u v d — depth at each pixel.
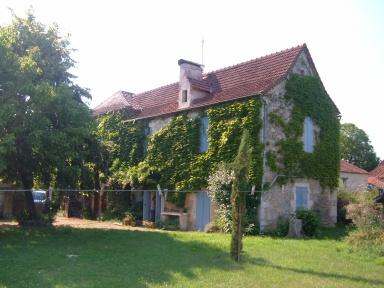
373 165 60.66
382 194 18.97
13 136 16.02
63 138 17.66
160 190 23.03
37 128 17.17
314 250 15.16
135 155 26.95
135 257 13.14
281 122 21.45
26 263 11.92
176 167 24.09
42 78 19.80
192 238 17.62
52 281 9.91
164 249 14.68
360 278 11.09
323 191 23.38
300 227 19.75
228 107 21.92
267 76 22.42
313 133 23.19
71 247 14.88
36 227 20.66
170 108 25.81
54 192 21.12
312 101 23.20
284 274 11.22
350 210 17.95
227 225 19.91
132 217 25.47
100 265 11.85
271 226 20.53
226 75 25.00
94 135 21.55
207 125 23.06
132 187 26.33
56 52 20.81
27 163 19.41
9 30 19.22
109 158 23.06
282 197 21.22
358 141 60.94
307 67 23.42
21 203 25.41
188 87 24.36
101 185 28.11
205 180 22.36
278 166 21.19
